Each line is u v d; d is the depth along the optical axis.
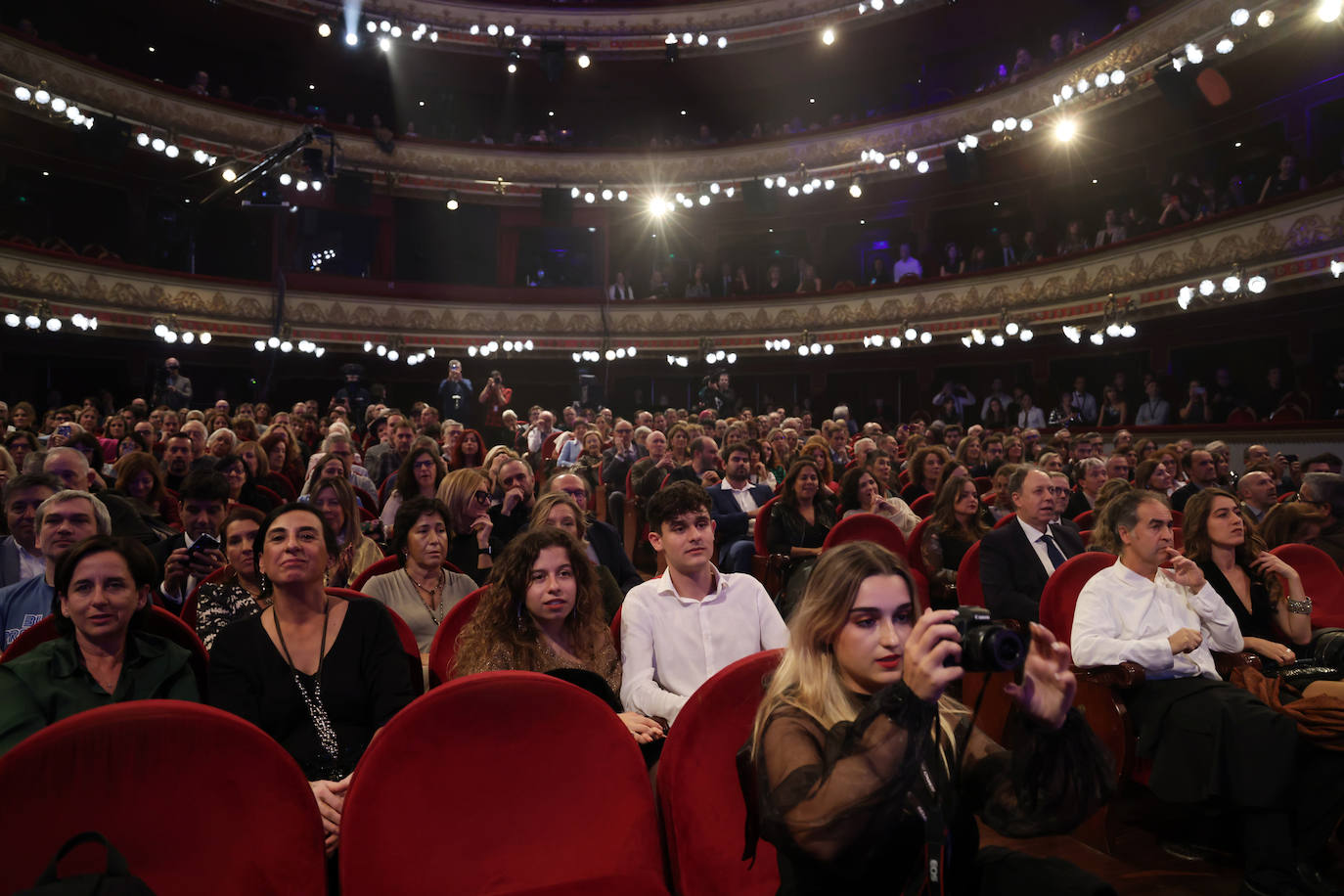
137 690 2.47
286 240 20.41
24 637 2.72
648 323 22.16
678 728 2.03
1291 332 14.16
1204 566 3.87
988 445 10.52
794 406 22.36
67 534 3.40
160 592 4.12
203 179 18.98
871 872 1.56
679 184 22.23
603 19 21.97
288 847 1.79
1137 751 3.25
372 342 20.95
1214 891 2.98
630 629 3.07
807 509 6.42
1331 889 2.88
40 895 1.45
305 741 2.58
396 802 1.77
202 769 1.74
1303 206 12.72
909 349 20.28
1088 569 3.79
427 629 3.86
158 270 17.92
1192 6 14.27
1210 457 7.51
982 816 1.64
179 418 11.23
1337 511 4.97
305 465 10.00
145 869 1.67
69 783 1.64
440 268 22.67
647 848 1.91
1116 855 3.27
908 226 21.39
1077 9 18.72
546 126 23.78
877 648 1.62
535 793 1.85
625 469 9.85
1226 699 3.06
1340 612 4.30
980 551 4.64
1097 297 16.23
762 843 2.02
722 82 23.06
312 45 20.77
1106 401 15.81
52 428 10.63
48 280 16.05
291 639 2.69
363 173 20.41
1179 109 15.49
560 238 23.36
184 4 18.80
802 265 21.53
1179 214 15.12
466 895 1.75
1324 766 2.99
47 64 15.75
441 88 23.00
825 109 22.91
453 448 9.39
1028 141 17.73
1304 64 13.70
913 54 21.27
